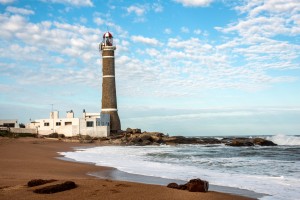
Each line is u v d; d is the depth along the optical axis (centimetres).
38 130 9038
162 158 3825
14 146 5066
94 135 8669
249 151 5481
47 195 1385
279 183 1967
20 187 1528
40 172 2273
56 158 3588
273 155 4516
